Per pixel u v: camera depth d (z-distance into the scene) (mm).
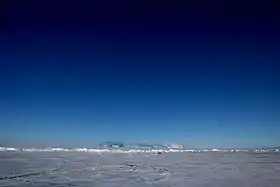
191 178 20922
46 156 51188
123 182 18312
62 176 20625
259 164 35844
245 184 18219
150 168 28844
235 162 39812
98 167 28922
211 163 37406
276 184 18344
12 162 33969
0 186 15984
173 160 43875
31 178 19219
